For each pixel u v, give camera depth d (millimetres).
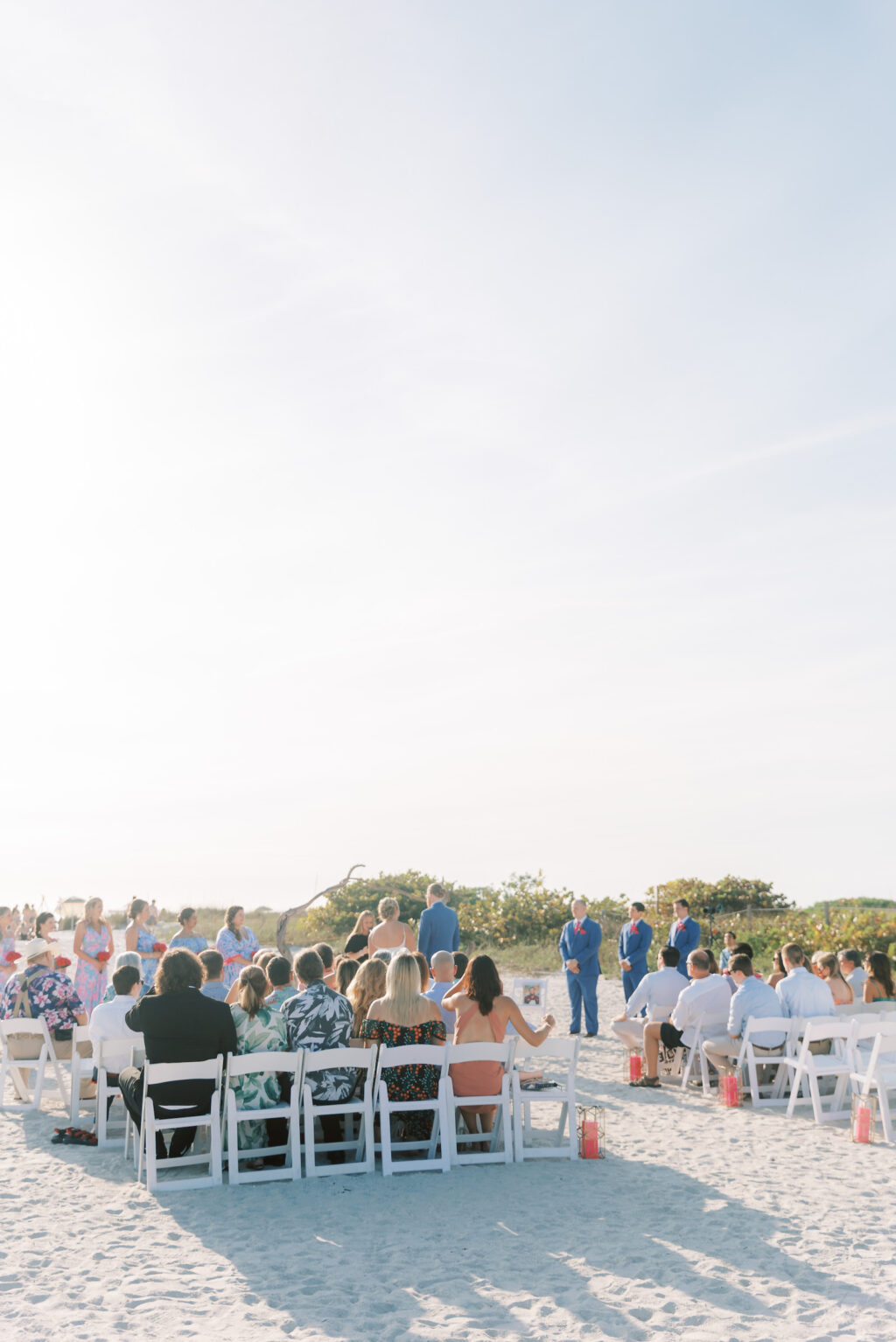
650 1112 9250
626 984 14477
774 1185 6887
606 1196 6656
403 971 7703
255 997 7543
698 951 10383
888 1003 9836
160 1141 7633
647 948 14484
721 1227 6020
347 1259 5539
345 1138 7664
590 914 27531
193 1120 7012
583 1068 11562
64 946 25031
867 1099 8195
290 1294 5055
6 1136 8336
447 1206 6453
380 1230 6008
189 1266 5441
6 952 11844
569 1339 4539
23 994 9469
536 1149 7668
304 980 7676
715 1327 4648
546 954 24609
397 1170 7258
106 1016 8414
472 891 30188
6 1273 5340
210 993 8828
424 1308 4887
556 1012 16016
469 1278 5262
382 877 30500
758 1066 10023
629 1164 7477
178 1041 7117
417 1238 5863
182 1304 4930
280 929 21750
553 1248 5707
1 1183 7000
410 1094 7488
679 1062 10758
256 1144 7465
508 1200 6570
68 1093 9445
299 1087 7234
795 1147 7934
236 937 12008
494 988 7973
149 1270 5375
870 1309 4824
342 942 28062
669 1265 5430
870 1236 5820
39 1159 7641
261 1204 6516
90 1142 8102
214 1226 6098
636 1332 4613
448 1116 7441
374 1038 7609
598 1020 14938
